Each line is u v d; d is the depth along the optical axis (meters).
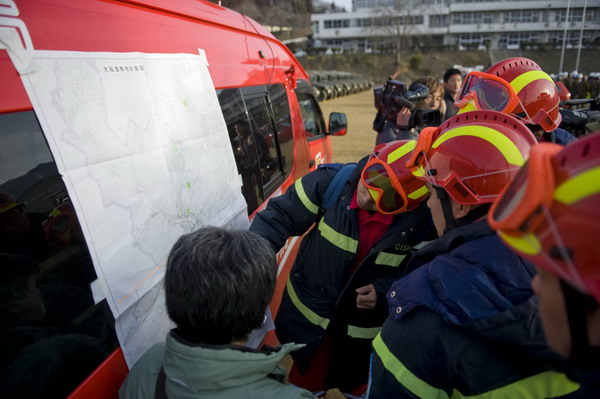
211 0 2.77
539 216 0.58
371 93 32.94
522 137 1.06
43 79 1.09
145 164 1.41
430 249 1.14
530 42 52.91
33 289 1.02
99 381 1.16
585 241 0.54
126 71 1.38
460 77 4.60
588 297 0.62
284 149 3.06
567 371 0.77
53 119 1.10
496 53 51.31
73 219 1.13
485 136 1.07
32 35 1.08
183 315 0.98
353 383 2.12
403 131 3.47
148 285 1.38
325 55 54.53
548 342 0.73
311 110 4.20
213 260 0.99
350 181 1.78
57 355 1.05
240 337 1.04
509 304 0.84
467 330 0.88
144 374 1.12
